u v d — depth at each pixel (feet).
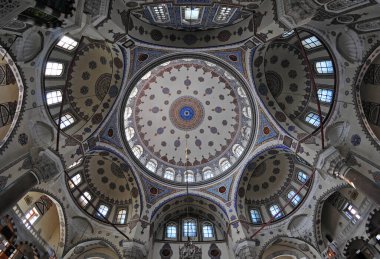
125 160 74.38
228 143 86.17
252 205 79.97
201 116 91.45
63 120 66.33
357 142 60.80
